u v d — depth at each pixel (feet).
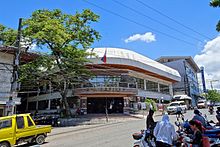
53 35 85.15
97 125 82.64
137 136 28.32
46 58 94.94
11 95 59.31
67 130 70.74
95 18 101.60
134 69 132.36
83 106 118.42
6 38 84.69
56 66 102.17
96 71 121.80
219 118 41.98
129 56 127.95
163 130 23.76
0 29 86.43
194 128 21.17
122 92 118.83
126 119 100.53
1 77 78.69
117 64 121.90
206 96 263.70
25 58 90.99
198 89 261.03
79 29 100.68
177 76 180.34
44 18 92.27
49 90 149.89
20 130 41.73
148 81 152.97
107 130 60.13
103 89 115.75
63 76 102.68
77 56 100.27
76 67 100.94
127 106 122.72
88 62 108.78
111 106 123.03
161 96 162.91
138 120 91.56
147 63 142.61
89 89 115.75
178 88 207.21
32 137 43.60
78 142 42.98
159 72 152.66
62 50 95.91
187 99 179.22
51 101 148.46
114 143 38.75
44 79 104.12
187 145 23.40
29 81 103.60
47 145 42.73
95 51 121.70
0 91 77.46
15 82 60.75
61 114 107.86
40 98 159.22
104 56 116.16
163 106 134.31
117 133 52.01
